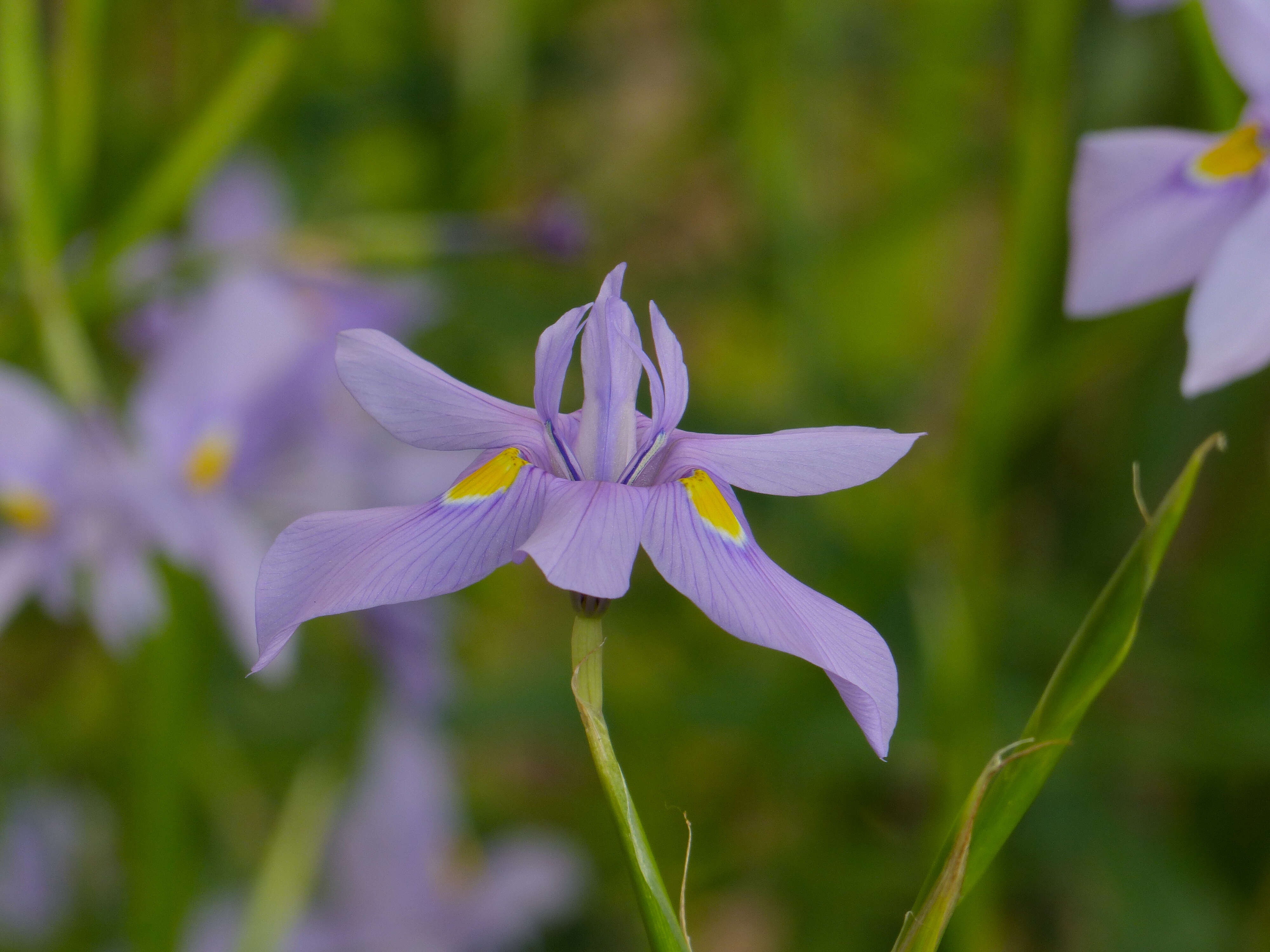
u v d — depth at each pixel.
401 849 0.76
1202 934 0.74
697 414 0.84
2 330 0.60
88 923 0.73
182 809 0.61
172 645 0.60
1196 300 0.53
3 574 0.58
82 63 0.60
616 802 0.46
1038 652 0.82
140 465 0.59
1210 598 0.85
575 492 0.46
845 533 0.82
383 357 0.47
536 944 0.84
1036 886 0.81
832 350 0.89
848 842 0.82
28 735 0.81
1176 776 0.85
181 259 0.62
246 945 0.61
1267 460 0.85
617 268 0.48
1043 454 0.90
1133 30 0.79
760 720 0.80
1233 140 0.55
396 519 0.47
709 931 0.91
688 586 0.46
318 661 0.86
